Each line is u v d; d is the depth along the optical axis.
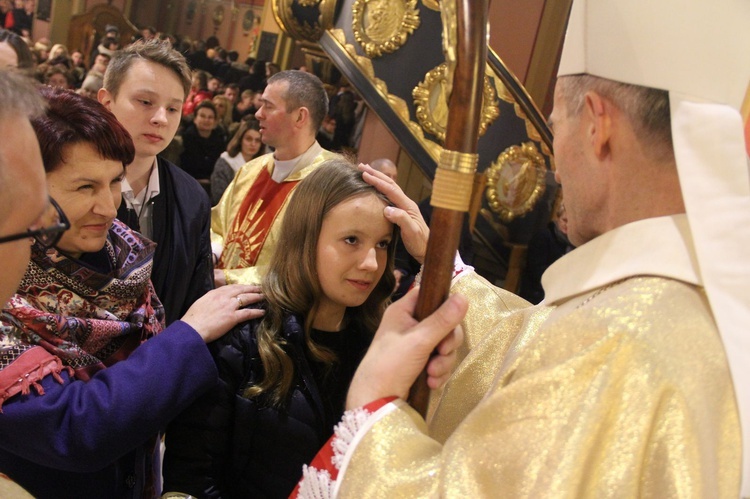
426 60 3.52
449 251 0.87
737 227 0.78
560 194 3.81
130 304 1.38
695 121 0.79
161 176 1.97
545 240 3.78
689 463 0.71
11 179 0.75
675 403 0.72
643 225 0.83
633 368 0.74
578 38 0.88
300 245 1.33
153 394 1.19
